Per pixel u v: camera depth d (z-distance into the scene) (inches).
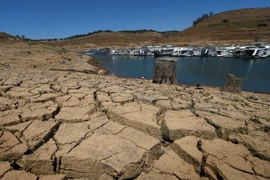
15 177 81.5
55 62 744.3
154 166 89.6
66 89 206.5
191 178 82.8
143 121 122.7
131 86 243.6
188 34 3117.6
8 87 202.4
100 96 181.2
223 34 2659.9
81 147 96.0
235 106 183.3
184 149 95.6
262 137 110.3
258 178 78.4
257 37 2322.8
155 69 326.3
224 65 1079.0
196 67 1015.0
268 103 212.7
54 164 87.5
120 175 81.7
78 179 85.4
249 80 687.7
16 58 741.9
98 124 122.3
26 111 136.9
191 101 173.6
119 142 101.2
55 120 126.1
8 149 94.1
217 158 89.7
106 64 1193.4
